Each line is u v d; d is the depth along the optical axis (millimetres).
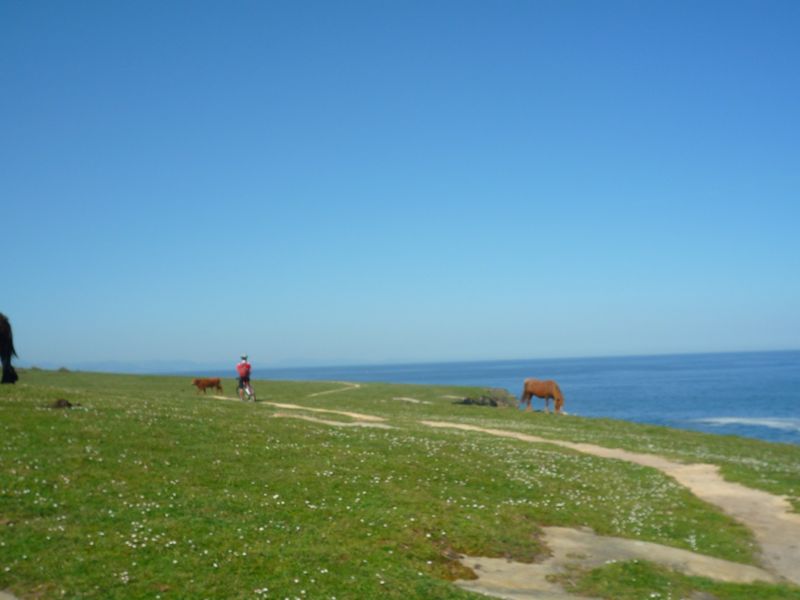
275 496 23938
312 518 22312
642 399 149625
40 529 18797
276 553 18688
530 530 24281
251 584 16719
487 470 31984
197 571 17141
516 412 66188
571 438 47844
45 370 87125
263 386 85938
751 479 34781
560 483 31625
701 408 124062
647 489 32281
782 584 20547
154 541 18641
